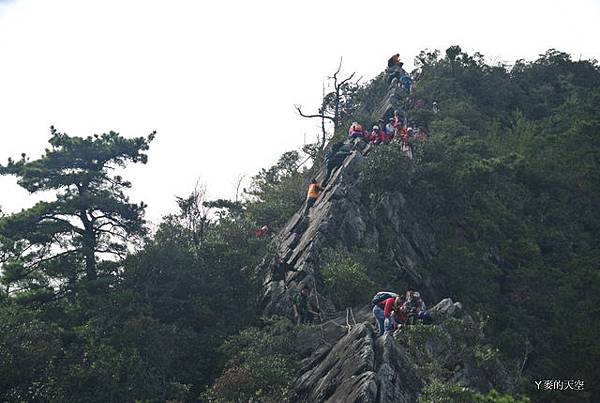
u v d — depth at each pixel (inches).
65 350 866.8
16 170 1159.0
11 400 767.7
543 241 1200.2
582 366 930.7
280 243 1143.6
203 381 876.0
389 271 952.3
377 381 577.0
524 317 998.4
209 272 1040.2
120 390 801.6
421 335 682.2
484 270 1027.9
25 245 1083.9
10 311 878.4
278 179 1574.8
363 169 1074.1
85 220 1123.3
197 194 1266.0
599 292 1068.5
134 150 1214.3
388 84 1711.4
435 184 1112.2
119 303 943.7
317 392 648.4
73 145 1181.7
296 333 823.7
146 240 1120.8
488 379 709.9
